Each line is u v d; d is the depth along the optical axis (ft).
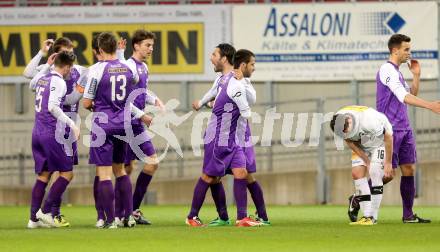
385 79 118.83
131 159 123.85
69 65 116.26
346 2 182.91
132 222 114.11
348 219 132.67
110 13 186.39
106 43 110.83
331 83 185.57
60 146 117.19
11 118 191.52
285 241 91.20
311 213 149.38
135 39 121.19
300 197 182.09
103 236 98.32
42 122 116.88
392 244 87.81
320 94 186.09
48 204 118.62
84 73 119.85
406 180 121.49
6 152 190.90
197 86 188.03
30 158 190.39
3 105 192.03
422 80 182.09
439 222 122.01
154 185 185.57
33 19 187.93
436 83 181.78
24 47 188.34
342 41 183.11
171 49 185.88
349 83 184.44
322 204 180.65
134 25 186.09
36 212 118.21
